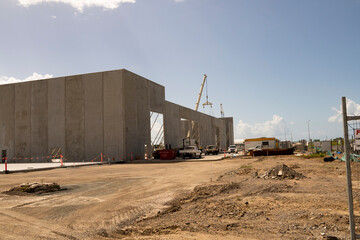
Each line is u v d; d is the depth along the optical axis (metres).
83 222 6.77
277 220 6.30
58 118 43.03
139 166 28.19
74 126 42.09
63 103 42.97
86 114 41.62
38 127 44.03
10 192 11.41
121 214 7.50
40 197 10.33
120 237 5.61
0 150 45.78
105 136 40.38
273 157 36.56
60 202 9.34
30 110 44.78
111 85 40.75
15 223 6.78
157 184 13.59
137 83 44.25
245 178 14.16
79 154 41.41
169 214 7.27
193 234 5.54
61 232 6.00
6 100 46.34
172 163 31.98
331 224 5.82
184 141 56.25
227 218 6.64
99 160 40.34
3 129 46.03
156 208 8.10
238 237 5.28
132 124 41.97
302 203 7.92
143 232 5.80
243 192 10.07
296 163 24.12
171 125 56.97
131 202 9.11
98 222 6.75
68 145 42.12
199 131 74.88
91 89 41.75
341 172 15.84
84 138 41.38
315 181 12.20
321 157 32.72
